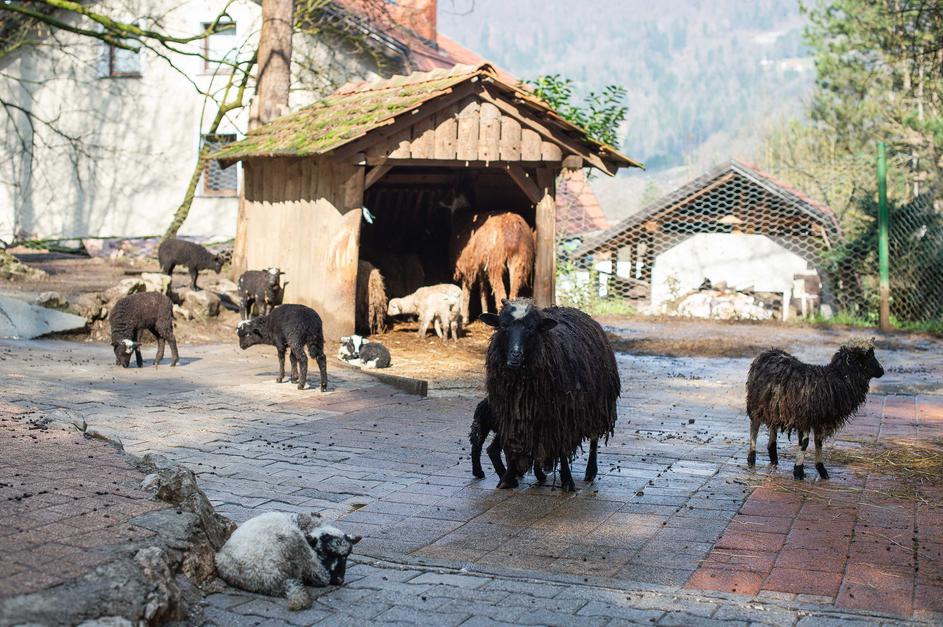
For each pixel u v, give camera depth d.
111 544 5.28
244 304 16.20
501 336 7.62
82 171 29.62
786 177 41.94
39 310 14.86
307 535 5.82
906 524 7.19
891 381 14.40
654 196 61.75
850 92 34.84
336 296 15.65
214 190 28.91
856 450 9.66
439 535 6.86
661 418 11.30
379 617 5.25
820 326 22.12
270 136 17.59
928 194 23.58
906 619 5.29
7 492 5.92
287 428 10.03
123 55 29.28
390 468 8.65
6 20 28.27
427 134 15.50
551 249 17.03
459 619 5.25
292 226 16.78
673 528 7.06
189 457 8.66
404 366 14.33
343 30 26.42
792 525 7.14
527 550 6.57
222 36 28.67
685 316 23.83
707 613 5.38
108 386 11.51
